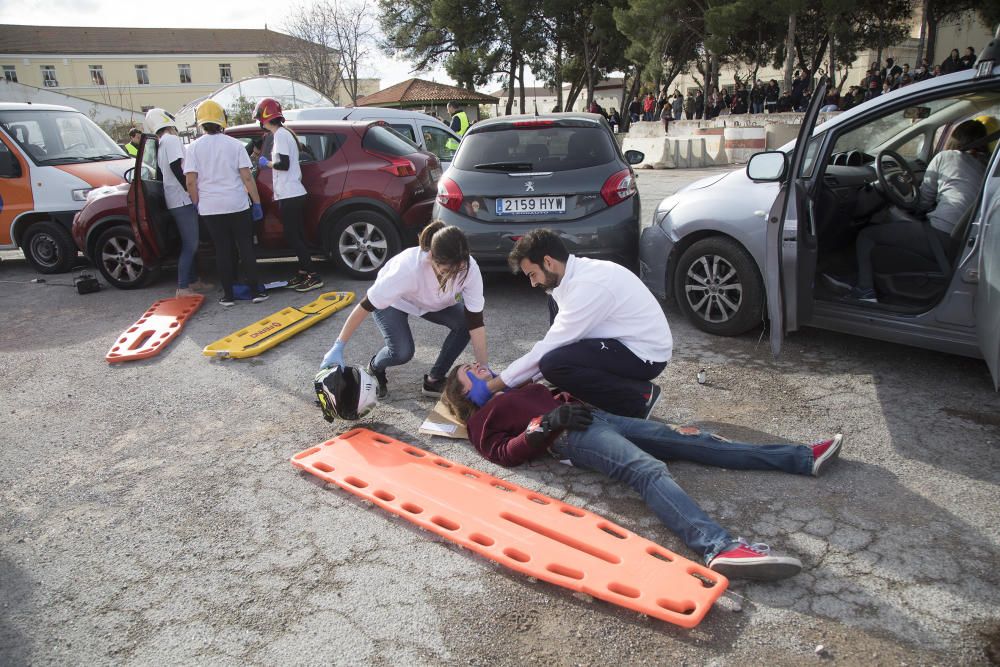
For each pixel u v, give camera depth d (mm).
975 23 27719
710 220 4645
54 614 2432
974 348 3670
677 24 24328
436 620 2314
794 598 2334
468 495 2980
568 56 37688
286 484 3209
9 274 8305
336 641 2240
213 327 5613
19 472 3434
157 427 3863
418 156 6980
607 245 5293
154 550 2762
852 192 4844
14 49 57438
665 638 2191
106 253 7012
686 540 2572
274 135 6090
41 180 7859
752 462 3045
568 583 2377
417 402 4027
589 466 2971
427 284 3654
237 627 2324
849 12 23094
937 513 2748
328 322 5578
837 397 3832
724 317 4773
